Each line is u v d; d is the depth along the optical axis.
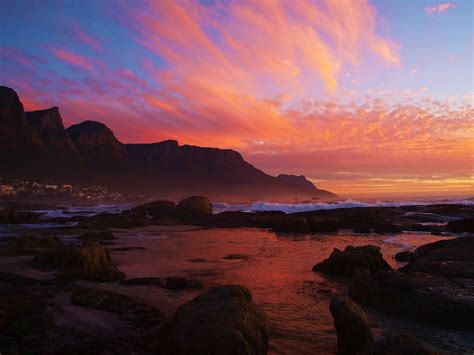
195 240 27.64
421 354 6.23
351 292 12.16
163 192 183.62
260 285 13.48
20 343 7.84
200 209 53.78
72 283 13.49
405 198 116.38
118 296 11.41
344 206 67.94
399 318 10.25
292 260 18.70
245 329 6.94
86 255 16.19
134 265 17.25
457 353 7.82
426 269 13.58
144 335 8.27
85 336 8.26
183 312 7.68
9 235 29.80
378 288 11.59
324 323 9.48
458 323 9.62
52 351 7.45
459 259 14.91
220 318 7.13
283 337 8.51
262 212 48.12
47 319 9.33
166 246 24.11
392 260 19.02
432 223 39.75
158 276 14.87
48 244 22.48
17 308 10.05
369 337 7.55
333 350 7.83
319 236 30.70
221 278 14.53
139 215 45.78
